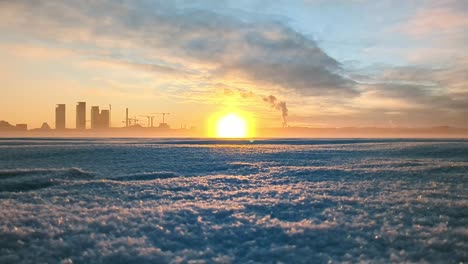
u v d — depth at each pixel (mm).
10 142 73500
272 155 41312
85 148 46531
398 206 12773
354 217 11305
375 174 22969
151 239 9164
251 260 7660
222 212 12109
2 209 12312
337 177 22156
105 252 8078
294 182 20312
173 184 19453
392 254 7863
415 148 46469
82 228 9906
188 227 10273
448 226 10258
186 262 7543
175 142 77938
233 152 45000
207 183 19906
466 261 7566
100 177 23453
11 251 8156
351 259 7754
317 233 9562
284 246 8508
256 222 10664
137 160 35031
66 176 22375
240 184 19641
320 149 50719
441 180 20016
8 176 22656
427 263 7402
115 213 11812
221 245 8773
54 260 7695
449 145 49375
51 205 13273
